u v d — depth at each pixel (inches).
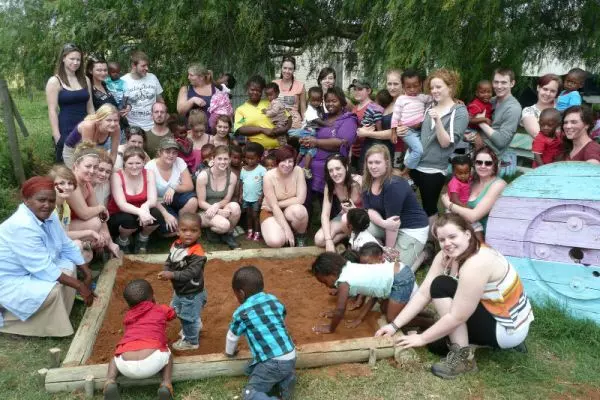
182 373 147.4
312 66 414.6
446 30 283.1
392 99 270.1
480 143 253.1
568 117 202.4
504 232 189.9
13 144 306.2
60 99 264.7
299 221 243.3
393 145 265.4
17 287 165.3
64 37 354.0
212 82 318.0
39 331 170.6
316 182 256.8
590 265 176.2
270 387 136.3
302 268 223.0
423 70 294.0
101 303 181.6
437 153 229.1
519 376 153.8
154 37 357.7
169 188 243.0
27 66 380.5
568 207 177.9
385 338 161.3
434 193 235.0
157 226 234.4
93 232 201.9
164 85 372.8
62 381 143.6
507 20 303.7
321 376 152.0
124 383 144.0
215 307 189.8
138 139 253.9
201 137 281.9
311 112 273.9
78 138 232.8
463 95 317.7
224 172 250.5
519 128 358.6
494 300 148.4
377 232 214.8
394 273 170.6
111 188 229.8
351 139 255.0
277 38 389.4
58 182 182.5
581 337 172.1
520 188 187.0
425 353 164.9
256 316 137.6
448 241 143.3
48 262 167.2
